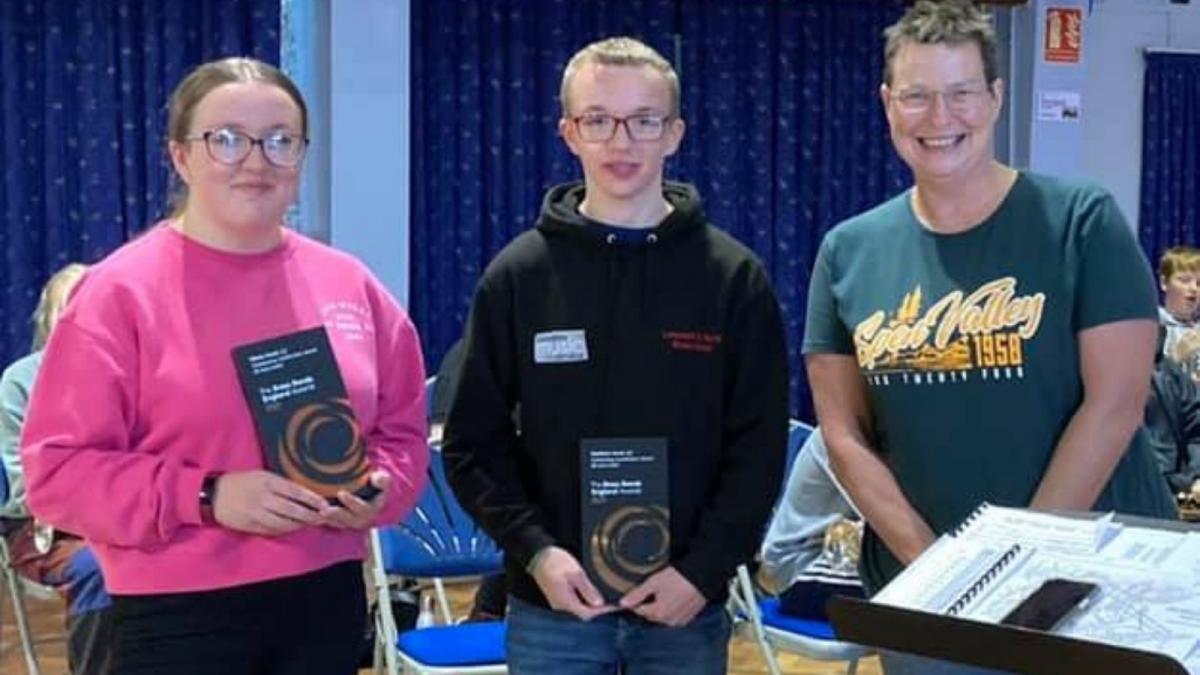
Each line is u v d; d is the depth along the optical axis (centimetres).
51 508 166
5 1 511
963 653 121
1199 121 661
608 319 189
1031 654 116
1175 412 398
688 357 189
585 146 189
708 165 589
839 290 188
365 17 519
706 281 192
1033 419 175
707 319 190
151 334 167
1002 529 138
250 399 167
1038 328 174
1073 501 171
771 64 591
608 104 186
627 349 188
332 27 515
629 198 190
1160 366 402
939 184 176
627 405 188
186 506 163
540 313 190
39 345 318
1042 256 175
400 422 186
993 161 181
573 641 189
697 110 585
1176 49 657
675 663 190
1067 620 120
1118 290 173
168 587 167
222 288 171
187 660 167
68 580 278
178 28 527
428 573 303
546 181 572
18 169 519
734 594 300
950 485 179
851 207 605
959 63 170
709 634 191
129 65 525
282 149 170
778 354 195
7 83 515
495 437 194
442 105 559
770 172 595
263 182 169
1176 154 658
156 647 167
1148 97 652
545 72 568
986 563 132
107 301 167
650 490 186
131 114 526
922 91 171
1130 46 652
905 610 124
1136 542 131
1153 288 179
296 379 170
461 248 566
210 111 167
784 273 600
